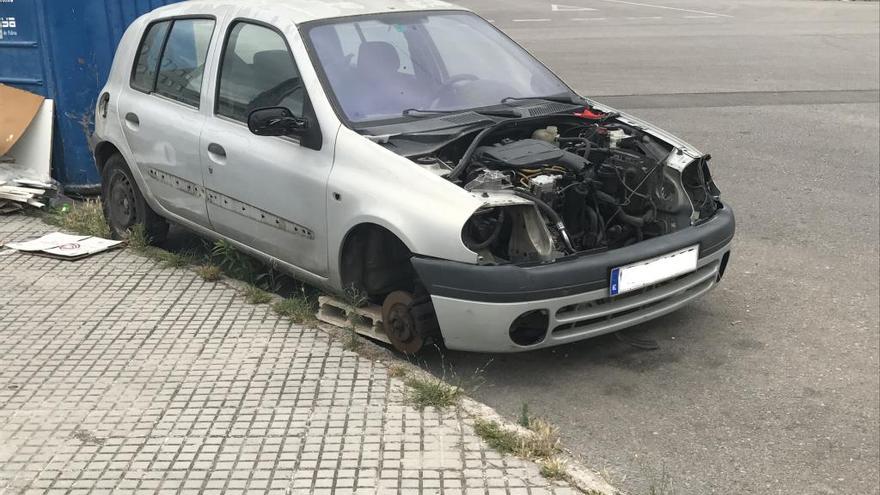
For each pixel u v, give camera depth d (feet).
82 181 26.18
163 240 21.70
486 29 19.70
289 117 16.06
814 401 14.75
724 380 15.46
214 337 15.98
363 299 16.07
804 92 41.78
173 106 19.53
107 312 17.08
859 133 33.71
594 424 13.98
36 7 24.98
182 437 12.74
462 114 16.71
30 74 25.57
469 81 17.84
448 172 14.89
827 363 16.10
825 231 23.22
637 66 49.70
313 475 11.83
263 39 17.70
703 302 18.80
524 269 14.08
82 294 17.95
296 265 17.15
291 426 13.01
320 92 16.25
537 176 14.97
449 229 14.11
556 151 15.42
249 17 18.15
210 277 18.66
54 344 15.72
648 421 14.10
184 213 19.56
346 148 15.65
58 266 19.53
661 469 12.77
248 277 18.94
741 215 24.57
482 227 14.24
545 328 14.51
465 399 13.75
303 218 16.42
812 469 12.85
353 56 17.03
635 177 15.49
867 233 23.04
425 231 14.39
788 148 31.60
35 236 21.77
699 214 16.87
